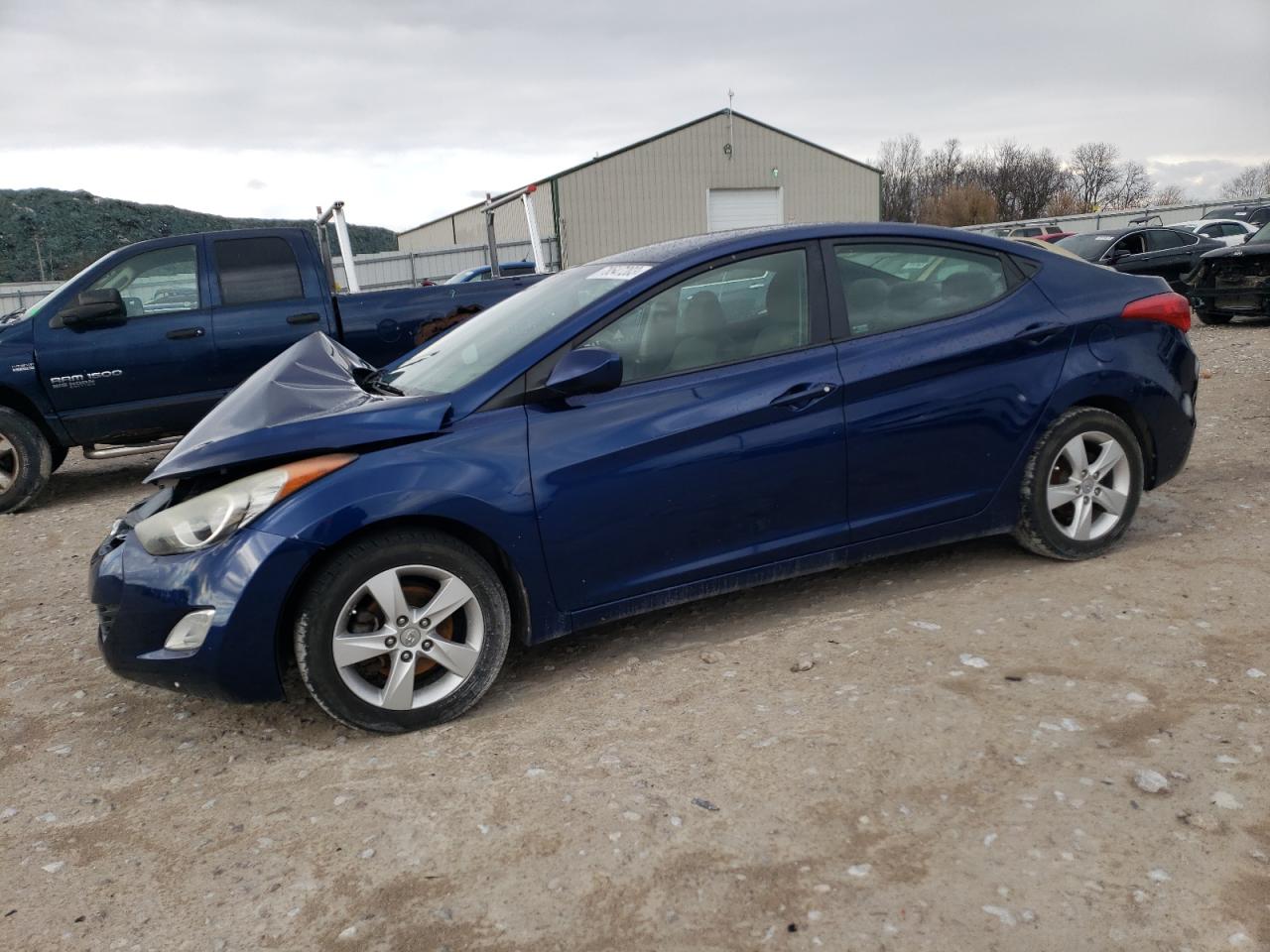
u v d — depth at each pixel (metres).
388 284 30.41
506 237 37.00
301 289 8.05
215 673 3.17
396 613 3.26
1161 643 3.43
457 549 3.32
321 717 3.55
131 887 2.59
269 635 3.16
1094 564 4.28
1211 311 14.11
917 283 4.07
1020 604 3.89
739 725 3.12
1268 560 4.14
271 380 3.77
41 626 4.89
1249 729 2.82
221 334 7.85
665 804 2.70
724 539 3.71
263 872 2.59
